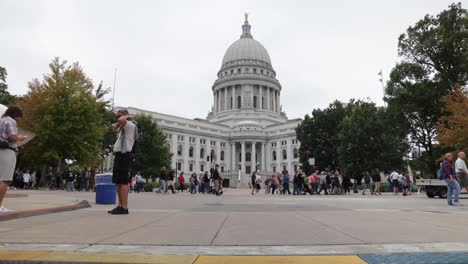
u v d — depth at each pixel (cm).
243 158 10769
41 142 3450
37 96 3597
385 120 4447
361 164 4800
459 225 630
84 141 3747
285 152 10600
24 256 351
